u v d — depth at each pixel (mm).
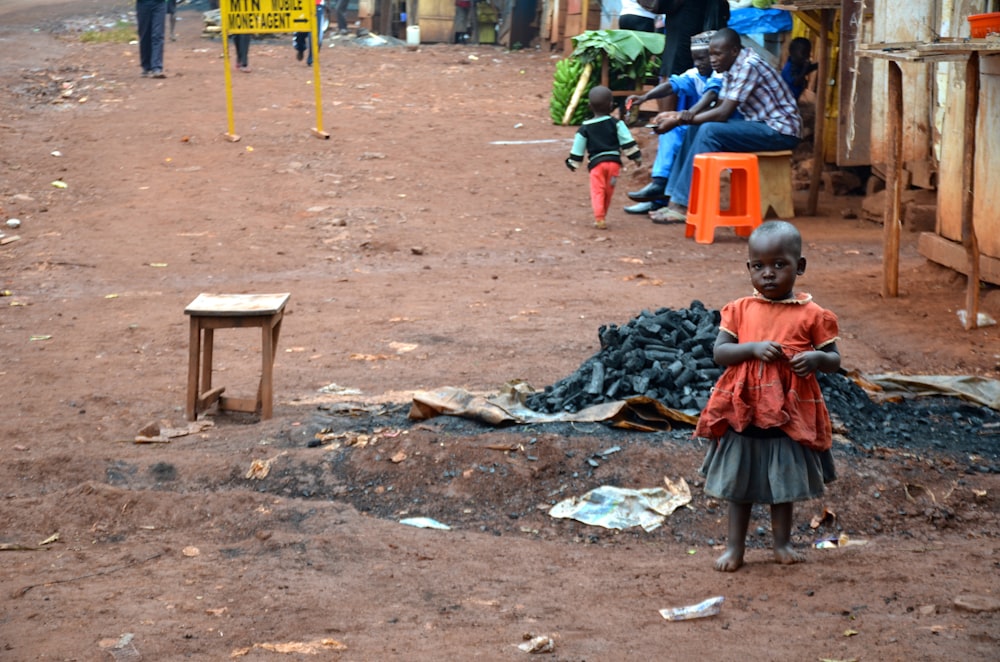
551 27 32281
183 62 27906
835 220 14578
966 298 10188
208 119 20328
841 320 9820
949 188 10758
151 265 12562
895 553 5469
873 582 5023
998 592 4797
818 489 5180
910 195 13805
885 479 6340
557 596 5078
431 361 8867
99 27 35344
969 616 4531
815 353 4922
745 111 14000
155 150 18031
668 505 6258
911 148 14047
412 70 27969
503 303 10703
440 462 6758
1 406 8078
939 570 5152
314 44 19000
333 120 20703
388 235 13781
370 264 12609
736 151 13953
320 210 14836
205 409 7758
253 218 14500
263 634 4652
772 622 4625
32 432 7535
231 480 6781
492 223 14445
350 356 9109
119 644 4551
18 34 32750
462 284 11555
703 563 5508
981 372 8328
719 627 4598
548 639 4438
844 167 15984
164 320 10453
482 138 19797
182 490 6703
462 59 30328
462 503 6449
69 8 40531
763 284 5090
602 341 7859
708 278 11547
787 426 5047
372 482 6695
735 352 5090
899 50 9586
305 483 6723
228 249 13180
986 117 9852
